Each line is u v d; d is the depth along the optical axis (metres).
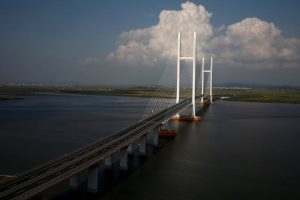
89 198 38.41
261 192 41.81
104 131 84.06
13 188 29.67
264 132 90.00
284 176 48.41
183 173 48.97
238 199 39.44
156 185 43.38
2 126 91.69
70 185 41.16
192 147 67.69
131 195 39.72
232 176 48.00
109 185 43.00
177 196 39.78
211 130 92.06
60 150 61.34
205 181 45.47
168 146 68.56
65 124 96.94
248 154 61.88
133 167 51.81
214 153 62.28
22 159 54.44
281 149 66.81
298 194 41.38
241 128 97.44
